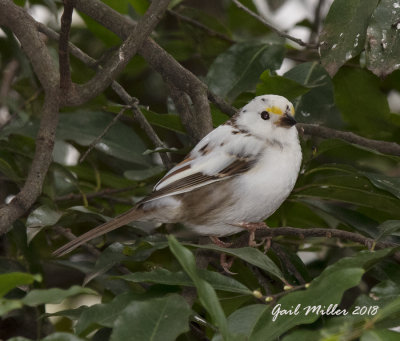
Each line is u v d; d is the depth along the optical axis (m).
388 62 8.61
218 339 5.78
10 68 13.33
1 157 10.75
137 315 5.70
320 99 11.05
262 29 14.05
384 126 12.27
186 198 9.77
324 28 8.94
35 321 10.10
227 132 9.92
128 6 13.16
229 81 11.25
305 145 10.48
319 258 12.36
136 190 12.04
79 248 11.26
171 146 14.26
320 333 5.12
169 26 14.12
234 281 6.64
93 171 11.66
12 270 9.83
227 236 11.23
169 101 11.43
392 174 13.78
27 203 8.32
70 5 7.97
